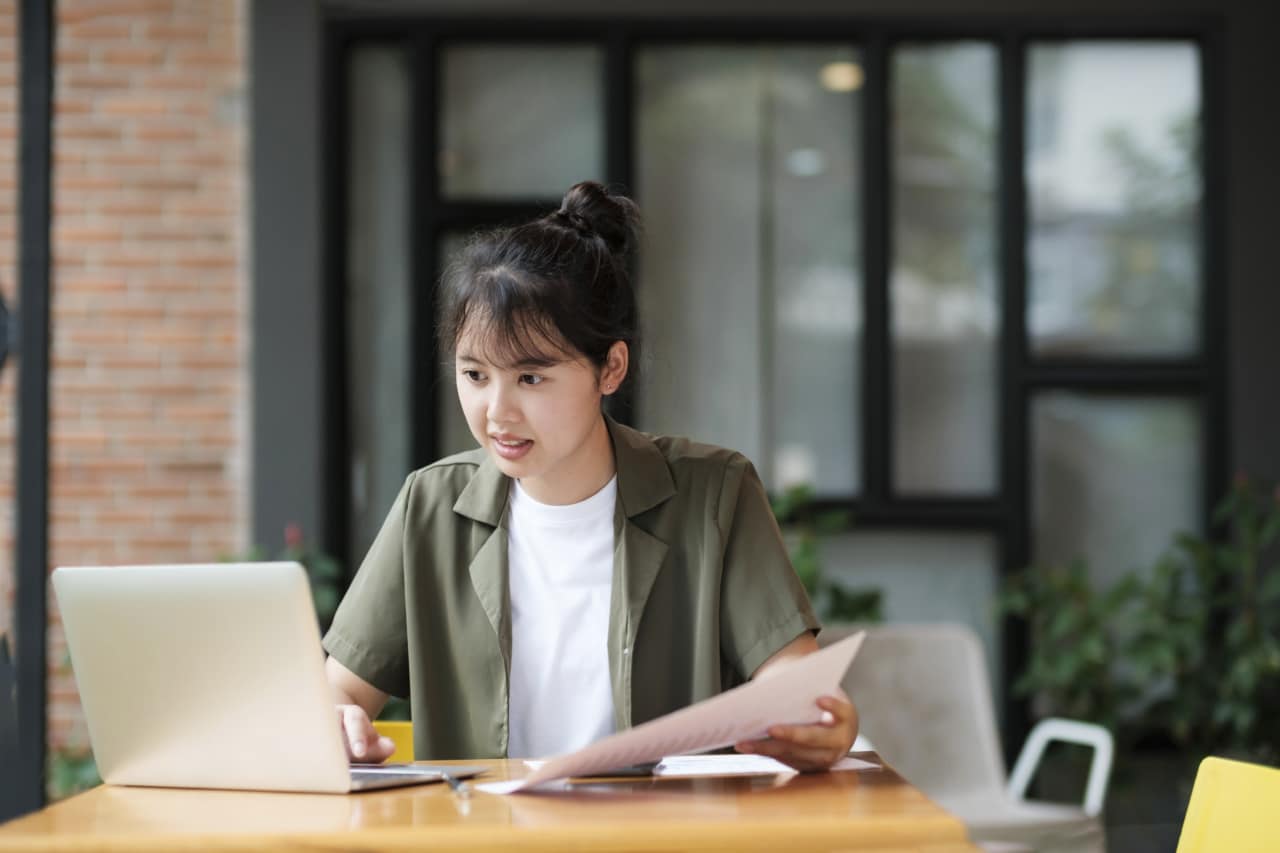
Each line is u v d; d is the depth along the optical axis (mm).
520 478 1769
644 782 1518
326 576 4820
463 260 1740
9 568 4926
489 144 5246
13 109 5184
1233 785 1735
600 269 1733
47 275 2918
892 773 1563
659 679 1830
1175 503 5219
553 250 1707
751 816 1312
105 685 1563
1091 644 4832
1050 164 5234
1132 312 5223
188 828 1307
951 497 5227
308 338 5129
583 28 5184
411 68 5176
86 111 5160
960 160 5238
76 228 5141
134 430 5141
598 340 1700
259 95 5141
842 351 5238
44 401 2904
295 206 5148
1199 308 5242
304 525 5105
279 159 5148
